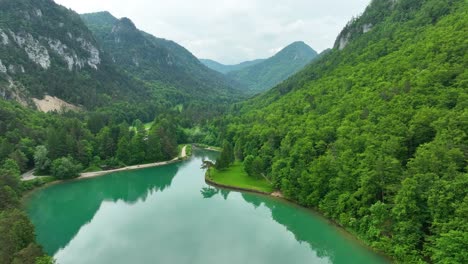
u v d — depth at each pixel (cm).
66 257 6681
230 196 10531
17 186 9606
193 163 15400
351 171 7050
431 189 5141
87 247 7119
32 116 15812
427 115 6581
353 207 6781
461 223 4603
